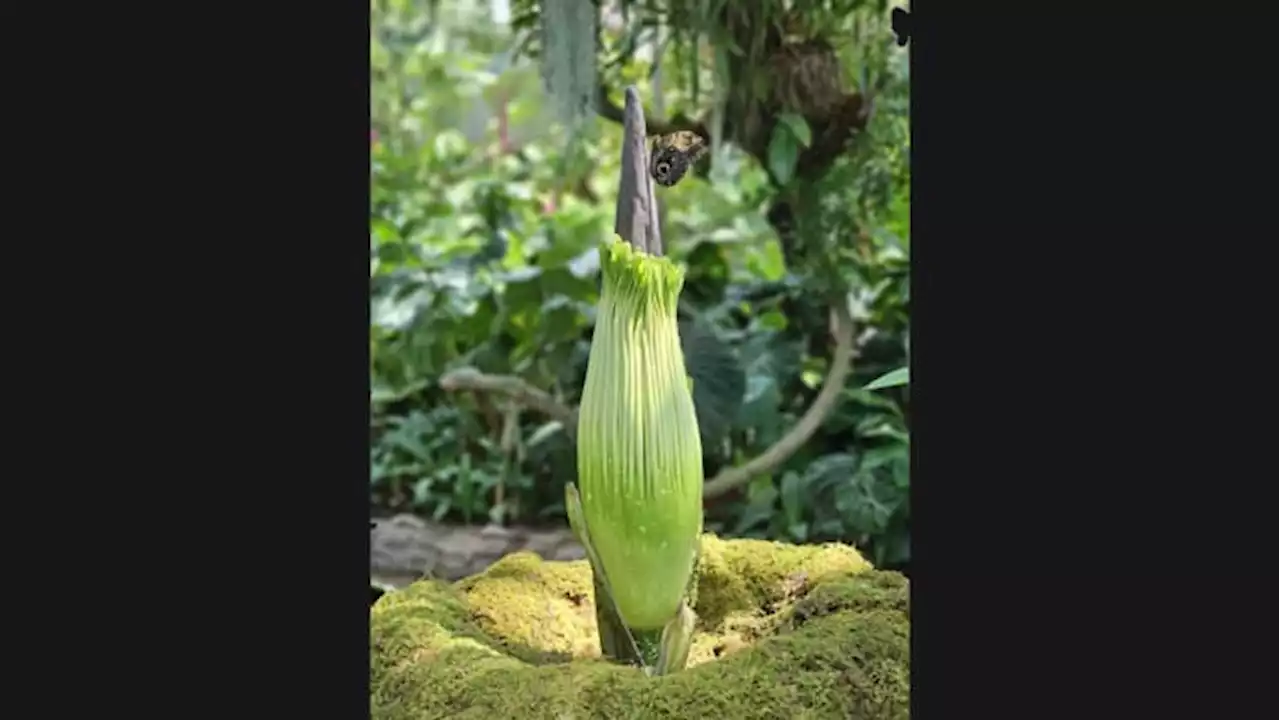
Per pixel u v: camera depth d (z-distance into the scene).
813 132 3.40
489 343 3.96
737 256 3.76
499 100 3.97
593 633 2.78
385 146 4.11
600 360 2.47
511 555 3.05
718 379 3.46
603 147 3.98
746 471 3.39
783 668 2.43
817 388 3.54
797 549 2.97
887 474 3.27
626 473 2.44
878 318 3.46
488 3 3.84
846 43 3.31
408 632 2.65
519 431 3.73
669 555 2.48
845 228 3.46
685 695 2.36
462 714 2.38
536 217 4.13
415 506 3.70
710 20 3.29
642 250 2.56
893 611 2.62
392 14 4.01
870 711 2.43
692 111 3.39
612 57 3.32
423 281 4.00
